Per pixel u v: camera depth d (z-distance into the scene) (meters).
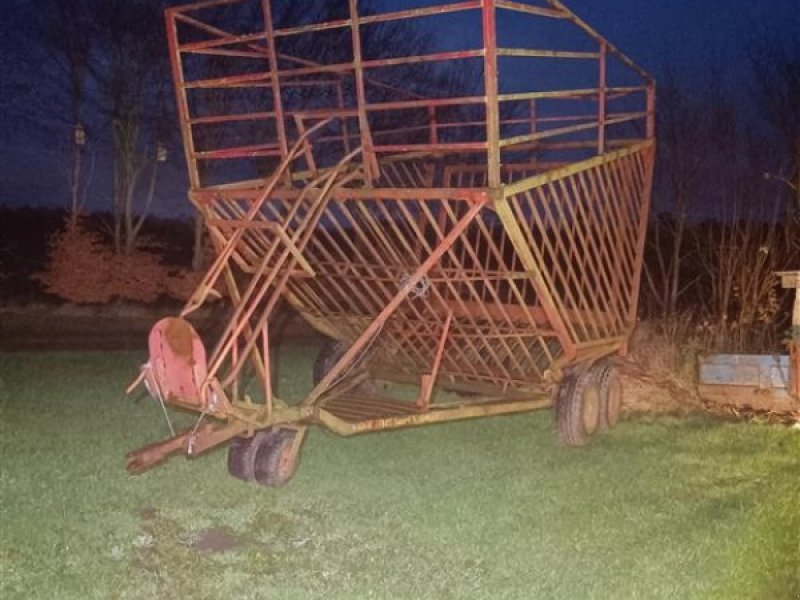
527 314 10.09
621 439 10.76
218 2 9.30
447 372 11.24
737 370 12.33
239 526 7.50
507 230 8.70
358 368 11.54
